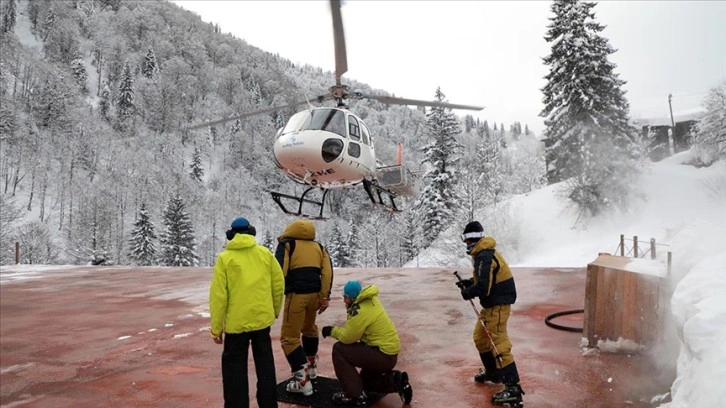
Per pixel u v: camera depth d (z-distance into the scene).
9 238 47.19
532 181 62.94
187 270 18.47
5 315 9.49
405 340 6.59
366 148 11.04
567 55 33.31
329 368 5.29
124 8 189.62
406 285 12.42
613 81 33.41
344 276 14.95
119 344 6.95
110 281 15.03
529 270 15.30
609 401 4.13
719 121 37.25
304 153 9.87
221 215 97.31
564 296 10.08
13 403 4.65
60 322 8.74
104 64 163.25
